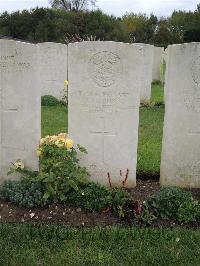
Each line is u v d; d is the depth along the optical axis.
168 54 1.53
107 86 1.54
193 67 1.53
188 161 1.64
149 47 3.55
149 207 1.39
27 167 1.54
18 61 1.44
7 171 1.55
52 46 3.55
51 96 3.59
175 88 1.55
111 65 1.52
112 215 1.38
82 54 1.51
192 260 1.16
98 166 1.64
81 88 1.55
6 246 1.20
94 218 1.36
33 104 1.48
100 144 1.61
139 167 1.86
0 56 1.44
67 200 1.43
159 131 2.58
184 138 1.61
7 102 1.48
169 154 1.63
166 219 1.36
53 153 1.43
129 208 1.38
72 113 1.58
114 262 1.14
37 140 1.52
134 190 1.62
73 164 1.47
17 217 1.36
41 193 1.42
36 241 1.23
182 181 1.67
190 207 1.36
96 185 1.49
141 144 2.24
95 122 1.59
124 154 1.62
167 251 1.19
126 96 1.55
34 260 1.14
